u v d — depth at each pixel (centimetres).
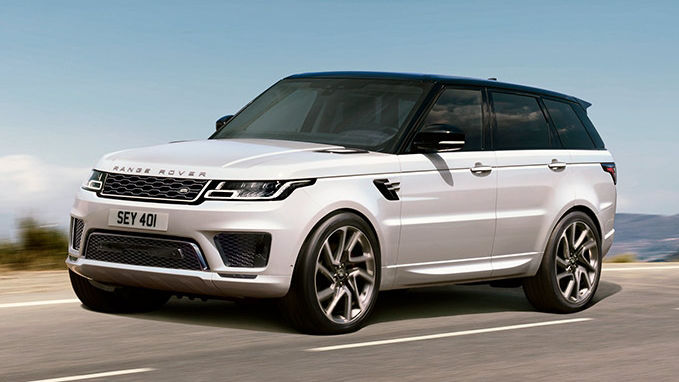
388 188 742
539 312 880
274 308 812
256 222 679
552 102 917
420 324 777
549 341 714
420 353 650
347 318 721
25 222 1153
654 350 689
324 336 704
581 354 666
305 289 691
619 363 639
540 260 866
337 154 733
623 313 877
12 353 622
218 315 775
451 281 802
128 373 567
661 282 1123
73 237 745
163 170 704
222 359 613
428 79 825
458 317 823
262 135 814
